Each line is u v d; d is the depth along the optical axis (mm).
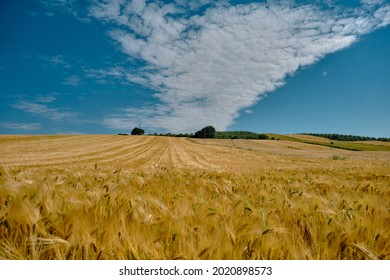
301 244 1802
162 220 2146
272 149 84375
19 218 1943
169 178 5449
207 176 6480
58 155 40031
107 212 2256
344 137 150750
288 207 2820
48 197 2496
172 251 1699
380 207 2900
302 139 130625
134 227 1914
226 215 2379
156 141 82875
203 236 1843
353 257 1791
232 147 80438
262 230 1929
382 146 107000
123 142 72312
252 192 4039
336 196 3746
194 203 2887
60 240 1617
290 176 7512
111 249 1640
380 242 1940
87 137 79625
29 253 1598
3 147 48375
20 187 2947
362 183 5641
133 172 6648
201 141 99312
